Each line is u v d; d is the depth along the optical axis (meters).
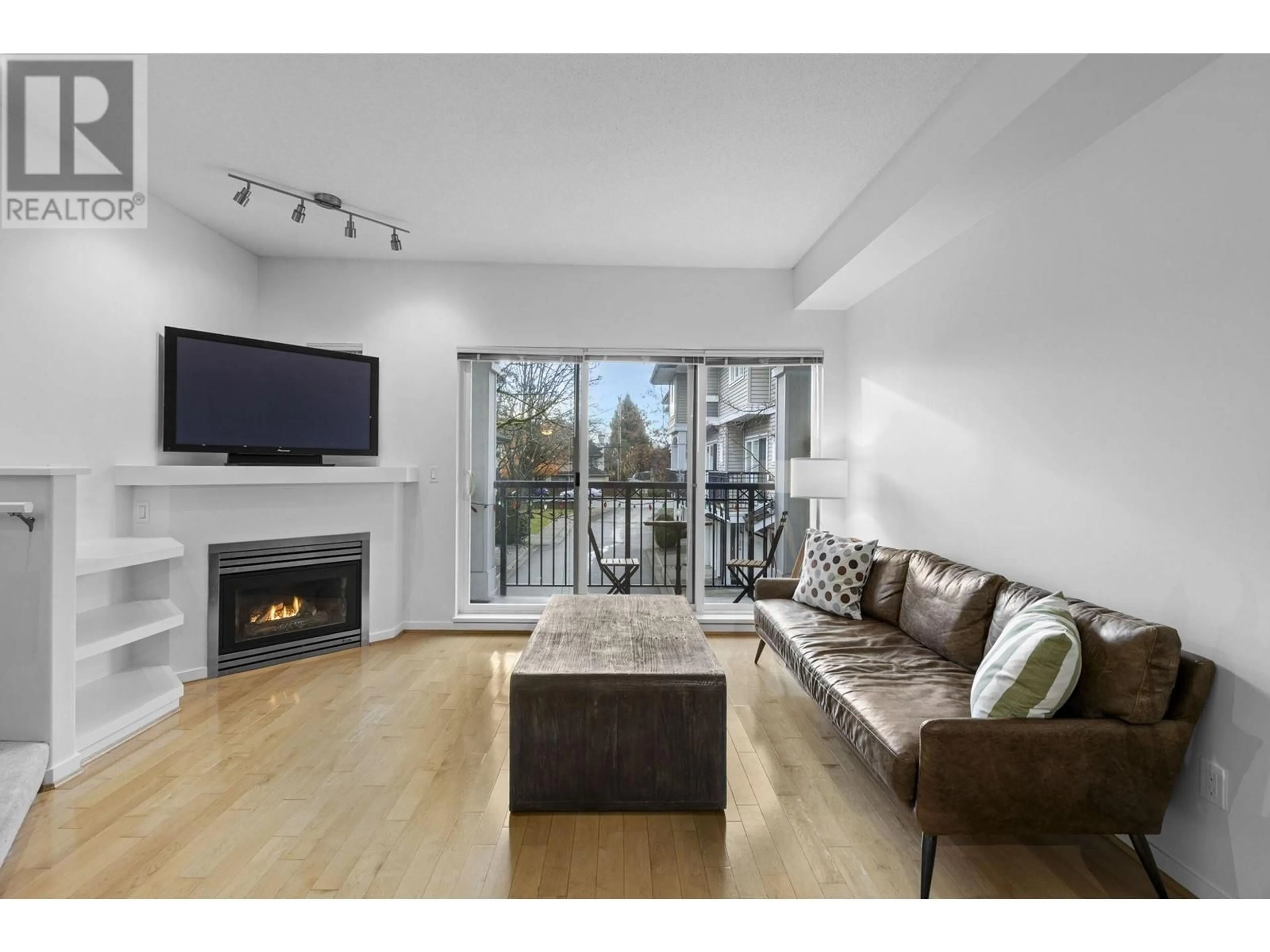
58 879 2.00
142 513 3.63
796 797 2.56
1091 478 2.46
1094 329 2.44
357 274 4.86
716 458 5.19
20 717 2.57
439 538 4.93
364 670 4.03
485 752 2.90
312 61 2.53
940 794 1.93
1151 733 1.93
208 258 4.25
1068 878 2.04
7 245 2.94
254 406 4.16
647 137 3.07
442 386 4.92
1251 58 1.81
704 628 5.03
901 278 4.11
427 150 3.23
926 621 3.14
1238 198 1.86
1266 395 1.79
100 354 3.42
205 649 3.86
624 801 2.43
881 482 4.39
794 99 2.74
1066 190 2.59
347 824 2.32
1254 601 1.83
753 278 5.04
